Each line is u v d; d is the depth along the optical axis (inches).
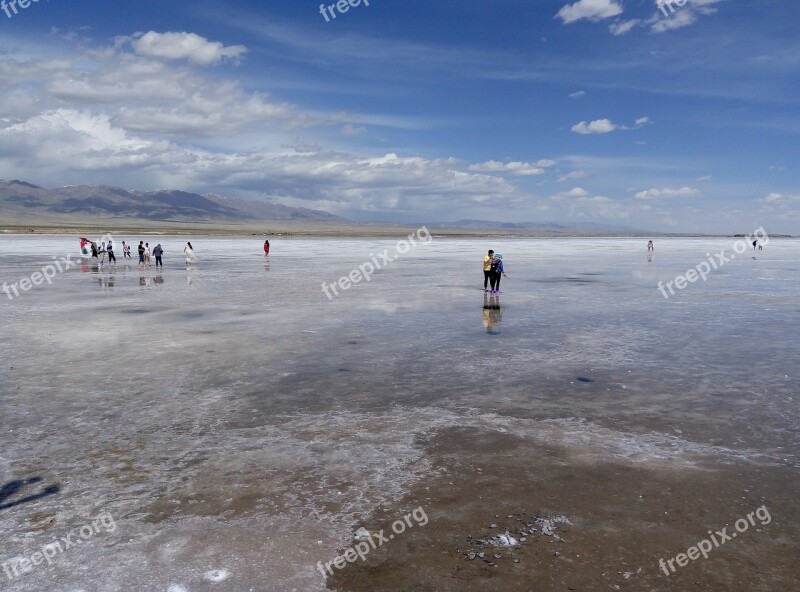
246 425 334.6
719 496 245.8
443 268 1635.1
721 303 875.4
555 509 234.5
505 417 347.3
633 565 196.4
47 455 291.4
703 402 376.5
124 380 429.4
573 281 1248.2
